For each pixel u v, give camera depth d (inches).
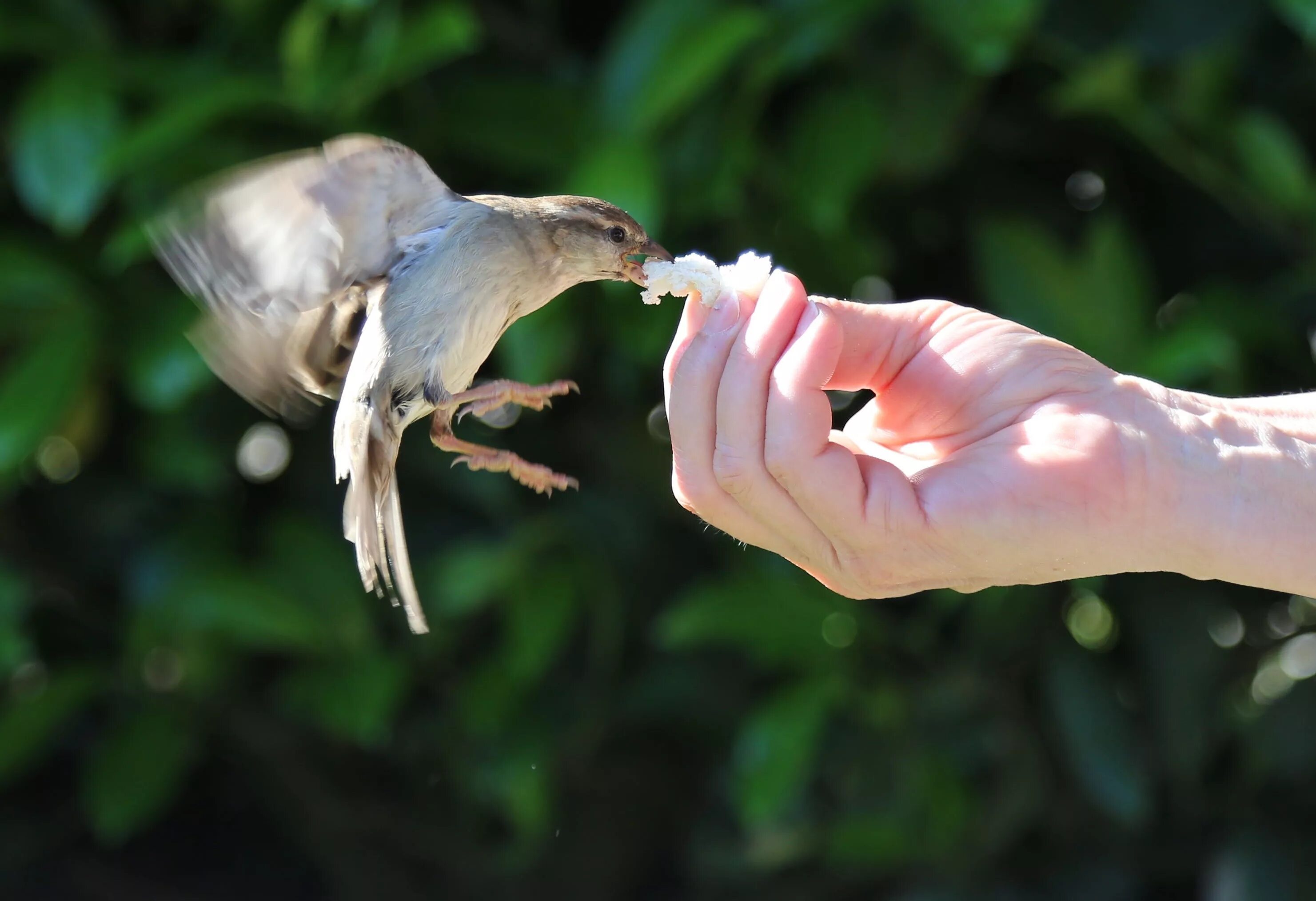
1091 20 223.6
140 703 264.8
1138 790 229.9
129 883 303.9
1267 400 142.3
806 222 225.3
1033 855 260.5
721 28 207.6
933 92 222.2
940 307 149.6
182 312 225.8
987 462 135.8
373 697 236.8
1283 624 250.4
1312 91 236.4
